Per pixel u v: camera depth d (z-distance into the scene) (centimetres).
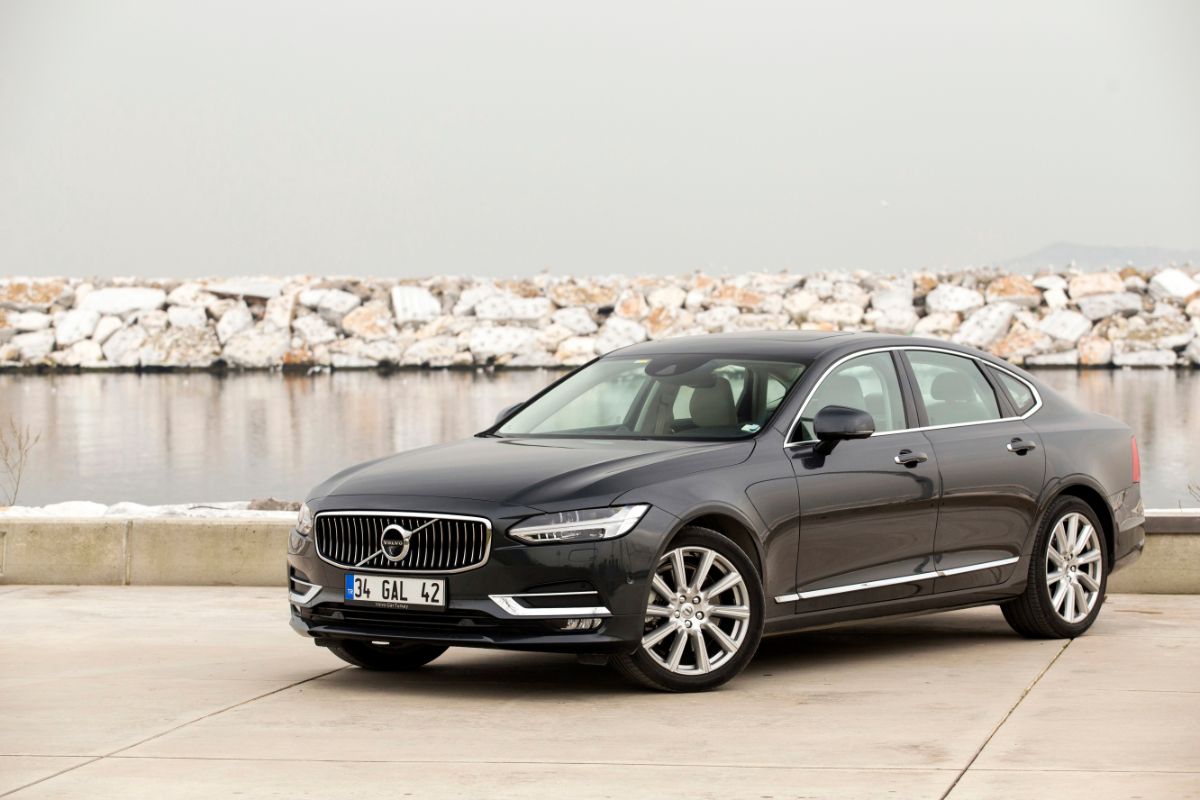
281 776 596
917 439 862
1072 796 550
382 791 572
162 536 1170
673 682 752
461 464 785
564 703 740
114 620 1015
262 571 1162
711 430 821
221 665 857
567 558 723
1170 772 584
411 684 799
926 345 905
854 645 919
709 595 761
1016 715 698
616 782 581
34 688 786
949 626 993
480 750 639
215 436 2934
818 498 802
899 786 570
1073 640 926
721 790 568
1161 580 1112
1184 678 791
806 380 834
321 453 2652
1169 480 2144
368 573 751
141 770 609
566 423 867
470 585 727
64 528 1177
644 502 738
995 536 892
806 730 671
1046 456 922
